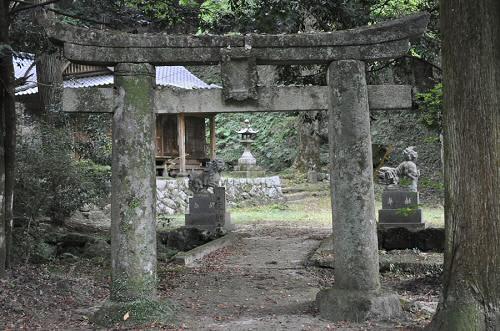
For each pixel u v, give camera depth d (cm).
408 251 962
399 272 859
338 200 572
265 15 948
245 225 1572
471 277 455
